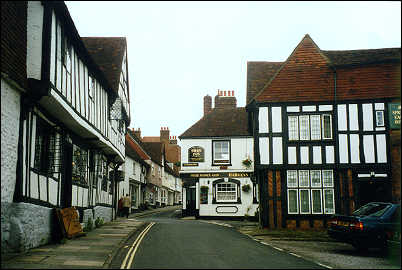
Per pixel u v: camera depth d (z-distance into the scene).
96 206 19.88
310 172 19.86
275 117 20.44
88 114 16.23
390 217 12.56
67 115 13.49
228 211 31.31
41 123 12.79
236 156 31.77
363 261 11.05
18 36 10.52
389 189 19.19
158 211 44.09
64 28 12.87
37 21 11.37
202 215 31.47
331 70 20.53
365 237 12.34
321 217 19.55
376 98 19.89
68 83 13.45
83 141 17.80
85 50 14.70
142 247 12.36
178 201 70.50
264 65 24.02
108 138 20.33
